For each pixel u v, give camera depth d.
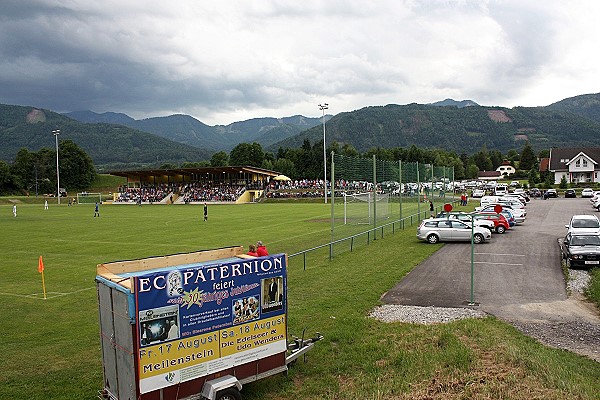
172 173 118.75
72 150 156.50
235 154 158.50
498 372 11.11
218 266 10.00
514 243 33.31
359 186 33.97
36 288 23.03
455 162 150.00
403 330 14.70
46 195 141.25
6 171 142.38
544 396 9.83
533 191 88.81
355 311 17.12
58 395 11.16
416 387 10.57
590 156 111.62
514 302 18.56
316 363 12.48
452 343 13.05
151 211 81.06
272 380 11.55
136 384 8.99
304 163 137.50
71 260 30.59
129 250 34.59
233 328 10.27
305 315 16.69
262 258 10.75
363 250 30.94
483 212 41.22
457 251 30.31
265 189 108.06
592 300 18.70
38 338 15.75
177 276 9.41
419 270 24.56
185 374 9.56
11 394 11.23
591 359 12.62
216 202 103.62
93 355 13.90
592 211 56.44
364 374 11.72
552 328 15.47
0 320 17.95
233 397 10.04
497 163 186.00
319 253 30.17
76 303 20.28
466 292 20.05
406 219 45.94
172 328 9.37
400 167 43.56
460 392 10.26
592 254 24.08
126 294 9.04
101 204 111.00
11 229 50.00
